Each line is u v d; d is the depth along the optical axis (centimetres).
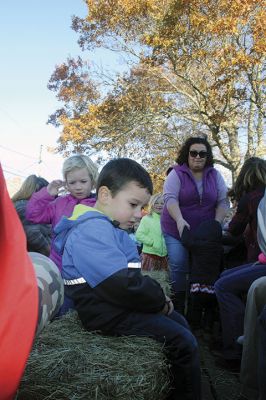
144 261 639
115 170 264
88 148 2177
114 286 233
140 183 262
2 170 94
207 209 519
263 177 413
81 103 2397
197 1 1652
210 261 470
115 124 2122
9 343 96
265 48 1556
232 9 1595
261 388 260
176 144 2350
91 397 188
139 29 2028
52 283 156
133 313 247
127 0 1911
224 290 380
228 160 2175
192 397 243
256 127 2188
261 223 332
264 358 258
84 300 245
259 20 1563
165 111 2141
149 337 243
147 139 2330
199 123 2258
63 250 263
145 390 196
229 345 376
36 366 204
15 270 97
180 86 2214
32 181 502
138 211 266
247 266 400
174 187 513
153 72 2125
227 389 338
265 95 1769
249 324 306
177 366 242
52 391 189
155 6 1869
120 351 225
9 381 99
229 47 1642
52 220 423
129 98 2122
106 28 2080
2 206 94
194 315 487
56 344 232
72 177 415
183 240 475
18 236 98
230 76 1672
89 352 221
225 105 1825
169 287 439
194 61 1834
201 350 438
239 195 435
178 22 1722
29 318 99
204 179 518
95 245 240
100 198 270
